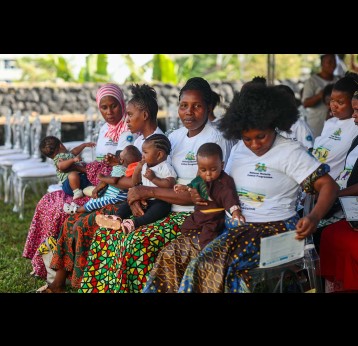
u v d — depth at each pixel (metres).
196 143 6.25
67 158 7.78
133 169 6.59
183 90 6.21
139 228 6.15
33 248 8.05
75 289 7.46
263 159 5.37
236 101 5.30
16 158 12.45
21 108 17.25
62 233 7.18
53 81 19.88
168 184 6.15
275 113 5.16
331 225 5.97
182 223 6.04
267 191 5.38
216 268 5.27
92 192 7.07
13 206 12.42
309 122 12.92
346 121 6.71
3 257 9.11
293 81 18.50
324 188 5.20
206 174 5.50
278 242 5.02
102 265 6.52
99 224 6.48
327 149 6.77
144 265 5.91
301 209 6.50
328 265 5.91
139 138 6.96
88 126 12.33
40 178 11.29
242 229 5.39
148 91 6.62
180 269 5.66
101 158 7.73
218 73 21.11
